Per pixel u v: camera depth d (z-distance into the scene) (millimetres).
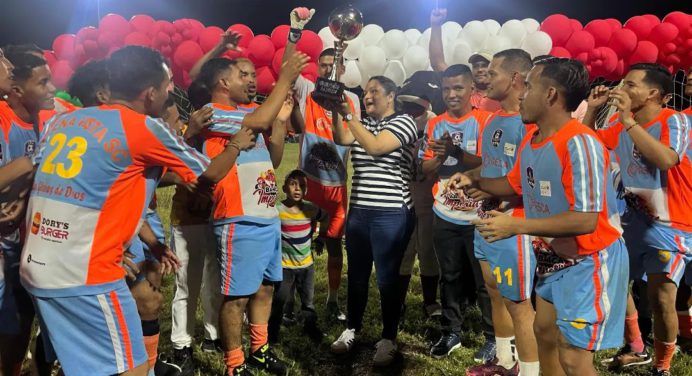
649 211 3396
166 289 4957
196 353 3734
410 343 4027
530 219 2197
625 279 2352
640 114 3340
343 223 4527
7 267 2512
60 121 2215
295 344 3939
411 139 3412
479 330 4238
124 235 2188
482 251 3170
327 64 4309
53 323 2119
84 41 5762
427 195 4293
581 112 4477
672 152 3008
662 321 3387
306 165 4484
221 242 3117
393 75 6305
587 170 2156
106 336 2145
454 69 3695
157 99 2297
